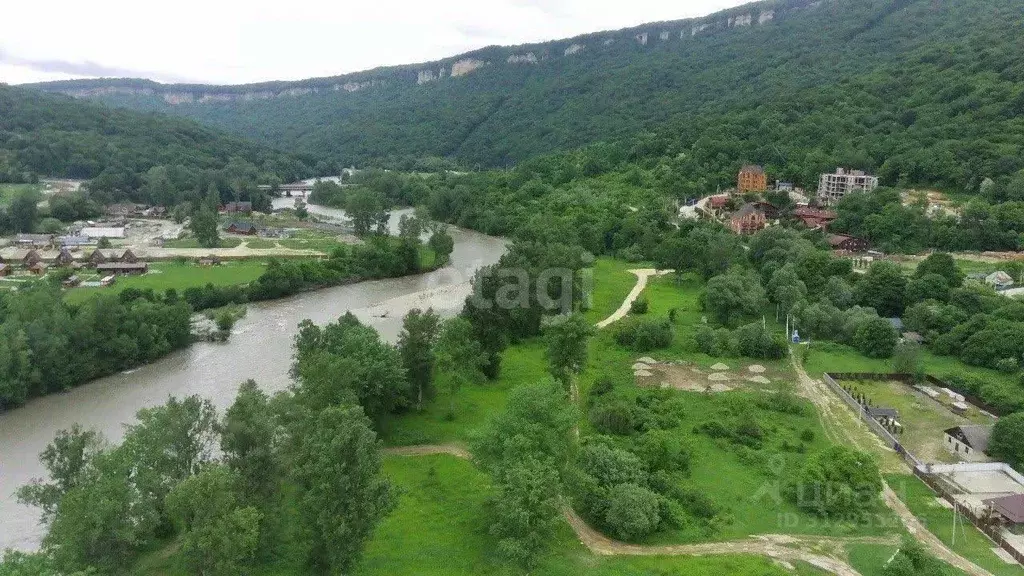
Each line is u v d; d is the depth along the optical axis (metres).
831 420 96.62
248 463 60.53
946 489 78.25
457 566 61.56
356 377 81.75
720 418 94.88
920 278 143.25
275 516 62.88
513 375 113.50
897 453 87.00
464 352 99.12
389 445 87.00
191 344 131.50
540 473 63.22
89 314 113.62
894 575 59.47
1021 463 83.56
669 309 151.12
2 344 99.75
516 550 58.50
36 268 171.88
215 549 52.03
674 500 72.12
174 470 63.12
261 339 134.75
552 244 174.25
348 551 55.94
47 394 106.00
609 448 78.75
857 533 69.12
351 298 169.00
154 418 64.62
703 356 121.69
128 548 57.16
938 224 189.12
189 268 182.62
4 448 87.69
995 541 68.00
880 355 123.12
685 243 178.50
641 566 62.22
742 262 180.25
